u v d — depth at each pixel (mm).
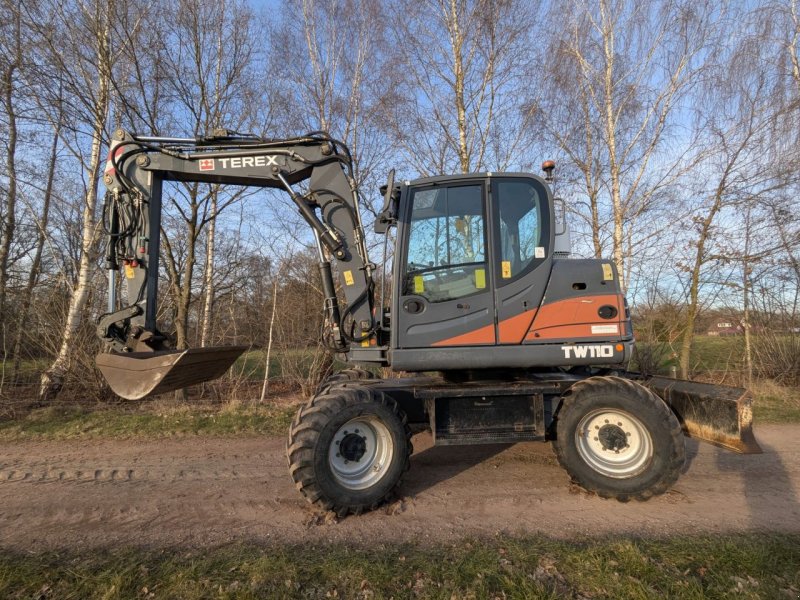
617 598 2508
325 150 4602
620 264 10289
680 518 3672
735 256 9781
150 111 8930
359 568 2855
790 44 9383
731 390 4094
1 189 10070
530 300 4285
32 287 9664
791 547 3066
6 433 6383
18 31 8133
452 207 4406
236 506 3982
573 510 3844
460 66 10266
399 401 4492
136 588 2695
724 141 9641
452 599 2508
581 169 10617
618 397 4023
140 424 6832
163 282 10812
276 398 9148
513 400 4191
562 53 10266
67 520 3715
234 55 9594
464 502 4035
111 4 8180
